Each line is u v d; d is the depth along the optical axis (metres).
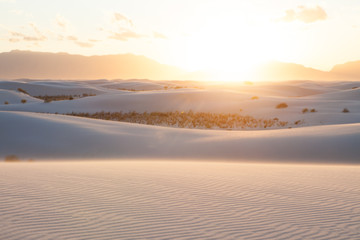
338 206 8.38
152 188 9.80
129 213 7.28
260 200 8.80
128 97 59.47
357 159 19.39
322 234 6.38
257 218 7.25
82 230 6.13
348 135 23.19
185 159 20.08
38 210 7.20
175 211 7.56
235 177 12.16
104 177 11.30
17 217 6.69
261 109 50.75
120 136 24.58
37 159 19.69
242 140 23.84
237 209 7.89
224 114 48.88
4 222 6.38
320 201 8.85
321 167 15.77
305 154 20.61
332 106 52.00
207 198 8.84
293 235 6.29
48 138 23.45
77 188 9.42
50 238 5.68
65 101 57.81
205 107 54.31
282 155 20.66
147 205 7.98
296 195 9.47
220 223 6.83
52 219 6.67
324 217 7.46
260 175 12.80
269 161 19.59
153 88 123.69
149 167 14.36
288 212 7.77
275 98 61.25
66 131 25.02
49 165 14.70
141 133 26.33
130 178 11.28
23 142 22.59
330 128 26.83
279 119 44.53
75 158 20.08
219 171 13.62
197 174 12.59
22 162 17.92
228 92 65.56
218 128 40.75
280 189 10.23
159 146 22.84
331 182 11.59
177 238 5.93
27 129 24.88
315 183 11.33
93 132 25.12
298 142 22.61
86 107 54.22
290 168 15.15
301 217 7.42
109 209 7.52
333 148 21.19
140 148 22.25
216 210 7.75
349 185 11.10
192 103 57.03
